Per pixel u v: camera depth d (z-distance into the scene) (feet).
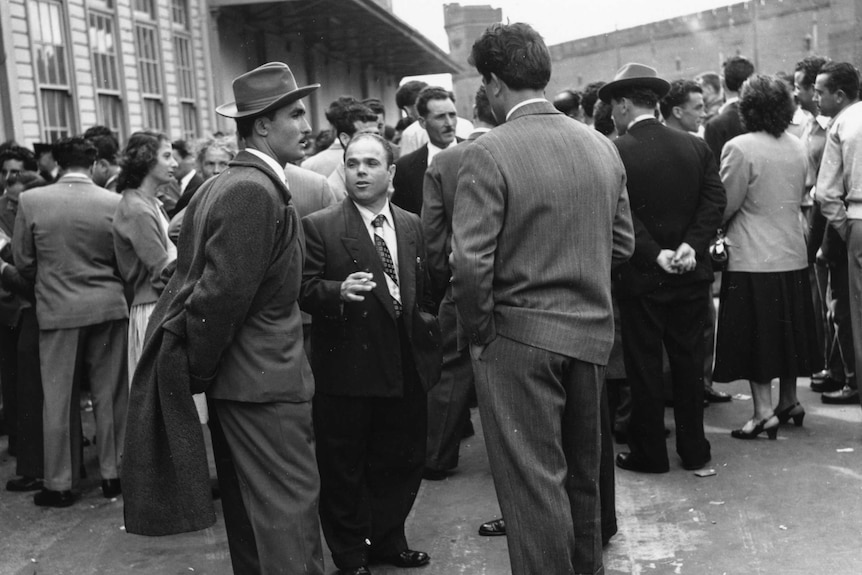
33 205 19.16
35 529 17.97
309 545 12.25
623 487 18.04
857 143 19.25
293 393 12.23
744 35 111.65
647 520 16.43
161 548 16.74
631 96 18.13
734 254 20.12
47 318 19.06
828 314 24.35
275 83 12.48
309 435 12.51
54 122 38.24
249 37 63.41
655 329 18.08
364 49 89.40
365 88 101.71
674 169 17.78
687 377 18.42
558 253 11.84
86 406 27.32
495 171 11.71
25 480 20.43
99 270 19.34
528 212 11.72
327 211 15.10
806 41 96.48
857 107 19.54
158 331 11.98
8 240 21.27
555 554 11.70
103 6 43.19
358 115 21.58
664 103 22.57
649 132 18.04
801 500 16.79
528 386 11.82
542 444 11.87
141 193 18.76
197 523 11.94
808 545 14.94
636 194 17.78
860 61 60.85
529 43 12.21
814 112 23.75
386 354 14.48
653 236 17.81
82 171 19.58
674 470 18.81
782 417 20.97
